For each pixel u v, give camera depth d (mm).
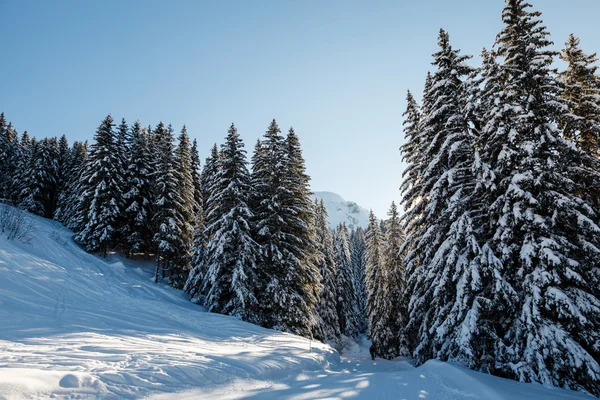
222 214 22234
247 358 9570
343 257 44406
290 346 13836
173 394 6090
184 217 29578
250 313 19844
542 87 11422
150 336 11438
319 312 31031
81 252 25688
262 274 21469
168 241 26562
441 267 13648
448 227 14422
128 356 7844
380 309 26500
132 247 28922
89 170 30062
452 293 13344
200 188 39469
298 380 8953
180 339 11914
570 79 14727
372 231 31188
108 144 30812
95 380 5820
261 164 24828
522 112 11500
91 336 9852
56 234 27562
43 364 6516
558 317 9828
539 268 10352
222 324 16719
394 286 26172
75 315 12328
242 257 19984
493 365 11062
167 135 30188
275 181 23328
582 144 13836
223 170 22391
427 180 16156
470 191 13602
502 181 11633
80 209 31797
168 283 26891
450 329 12180
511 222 11234
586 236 10961
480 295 12070
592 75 14508
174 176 29625
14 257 17094
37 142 45281
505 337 11242
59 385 5398
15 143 51562
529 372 9602
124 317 13836
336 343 30891
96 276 20672
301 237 23297
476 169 12422
